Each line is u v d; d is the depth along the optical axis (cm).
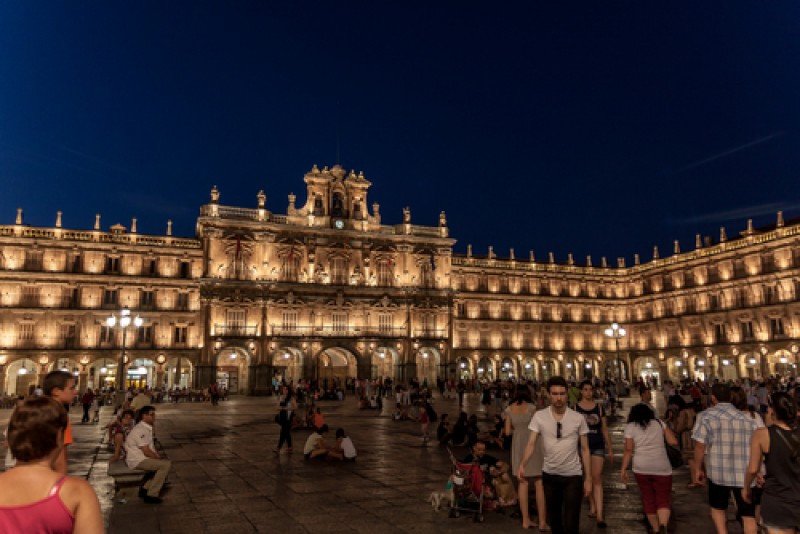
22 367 7269
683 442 2247
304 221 8625
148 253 7975
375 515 1454
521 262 10162
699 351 9019
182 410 5138
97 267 7750
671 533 1279
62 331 7456
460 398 4931
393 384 8369
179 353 7862
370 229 9000
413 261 9112
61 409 528
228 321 8038
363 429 3475
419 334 8956
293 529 1340
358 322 8631
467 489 1433
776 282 8062
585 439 1086
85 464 2291
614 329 5281
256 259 8250
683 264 9456
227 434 3234
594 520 1376
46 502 477
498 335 9719
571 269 10456
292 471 2072
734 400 1198
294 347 8200
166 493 1730
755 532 1031
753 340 8250
